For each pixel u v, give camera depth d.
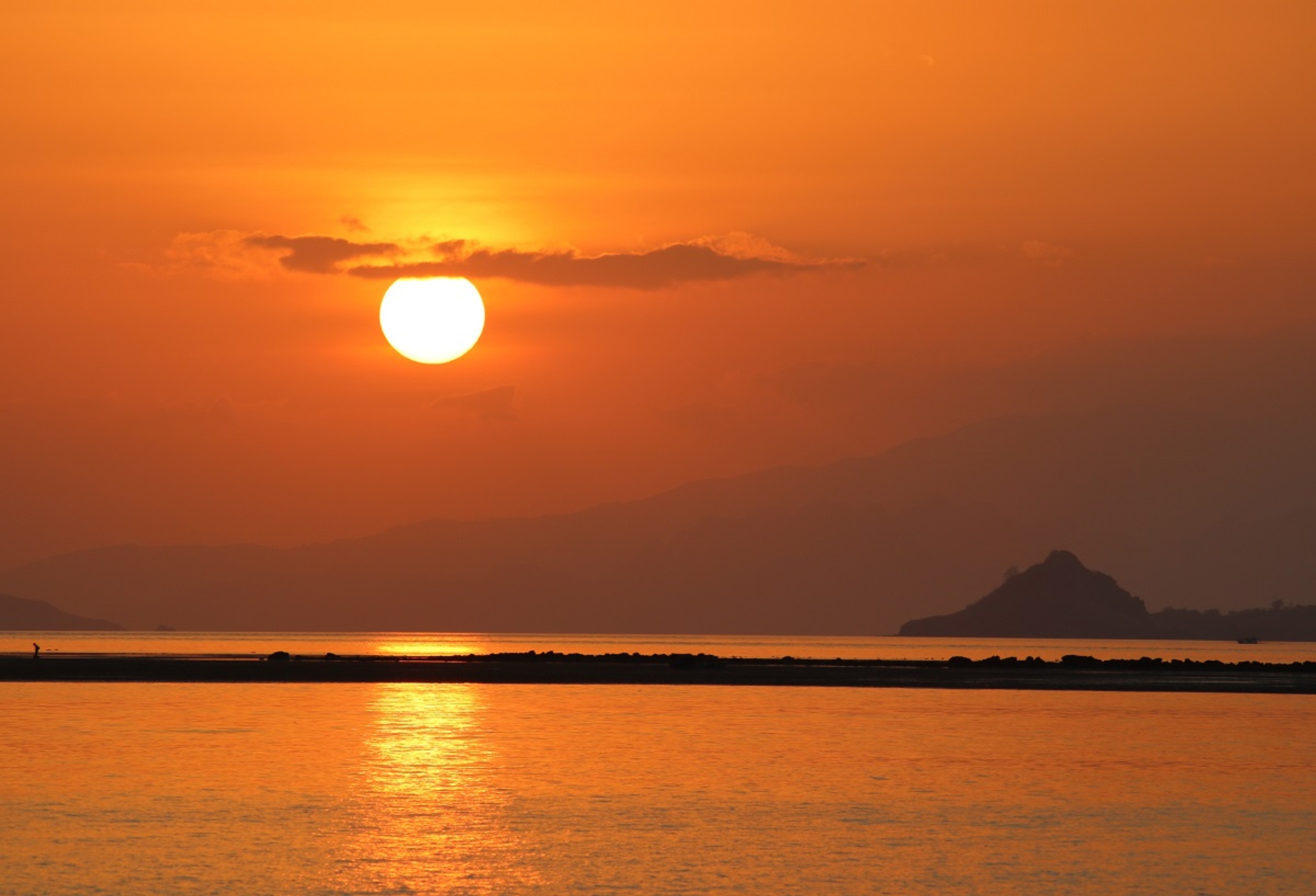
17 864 112.12
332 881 107.88
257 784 150.88
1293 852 121.62
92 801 139.38
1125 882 110.50
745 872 111.94
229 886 106.12
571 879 109.12
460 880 108.81
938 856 118.56
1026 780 159.25
